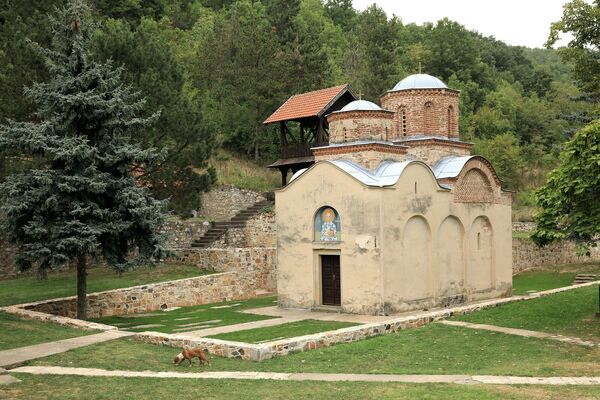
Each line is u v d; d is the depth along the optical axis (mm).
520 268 44812
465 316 24688
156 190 32156
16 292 28062
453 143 31453
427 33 97375
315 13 90000
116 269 24125
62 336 19312
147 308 27922
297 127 53719
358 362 16953
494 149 65312
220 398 13039
